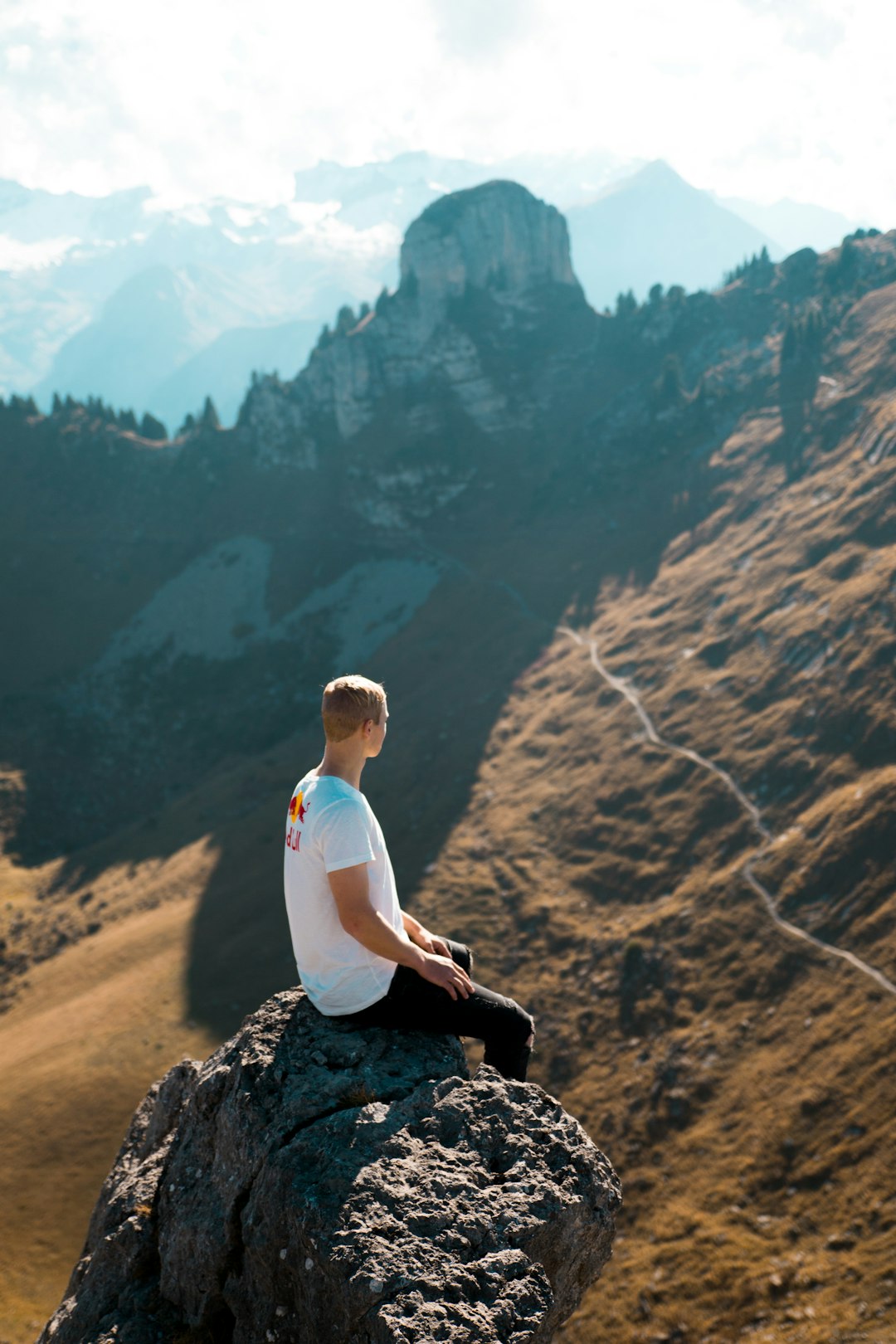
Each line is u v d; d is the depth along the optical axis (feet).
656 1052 340.80
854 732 443.73
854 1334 219.00
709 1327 240.12
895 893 351.46
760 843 418.10
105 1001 438.40
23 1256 290.97
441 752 614.75
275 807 637.71
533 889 455.22
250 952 456.04
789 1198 269.44
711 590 648.79
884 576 519.19
